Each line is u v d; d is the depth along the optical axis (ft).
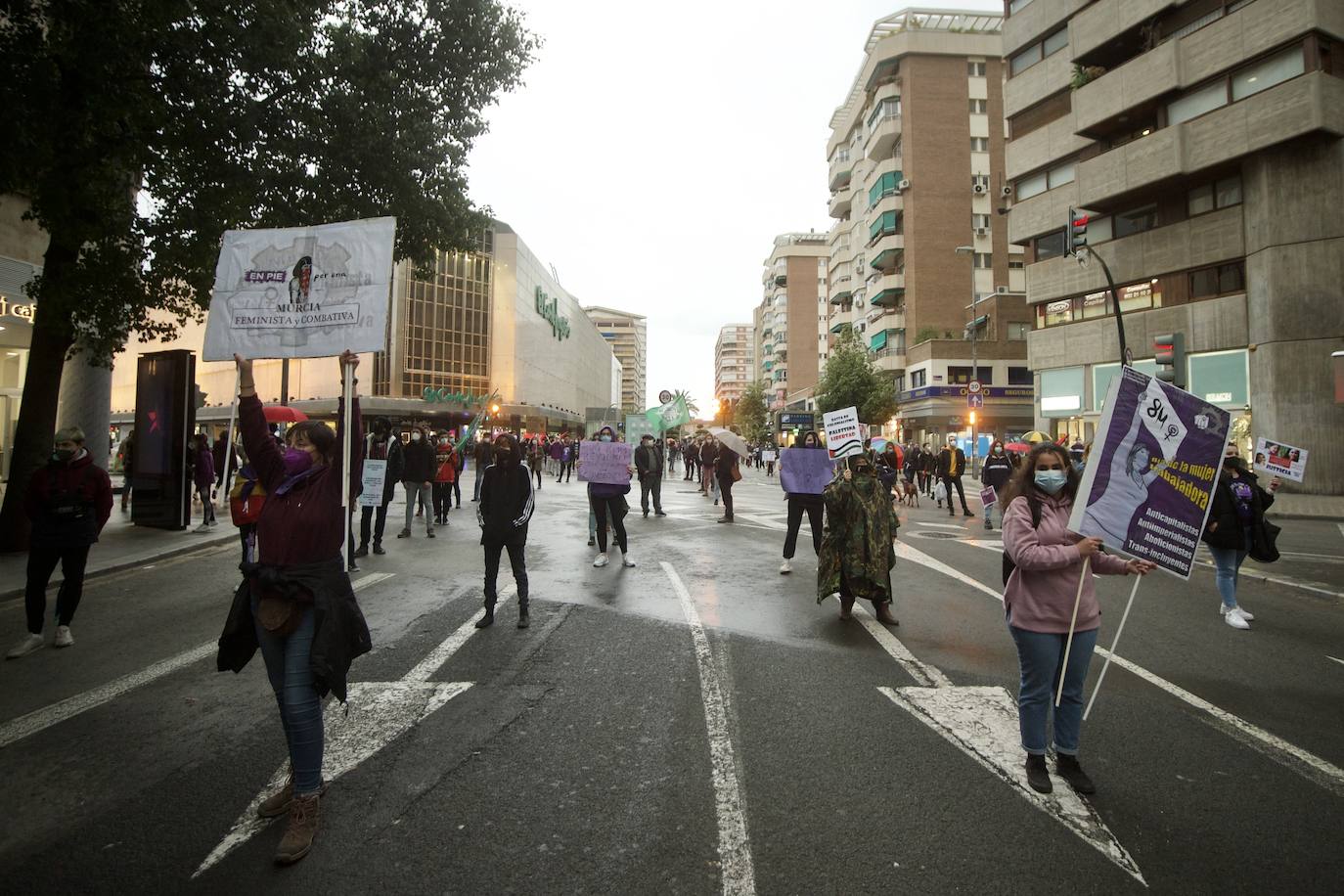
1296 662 17.75
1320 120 62.13
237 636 10.50
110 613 21.86
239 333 17.84
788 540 28.94
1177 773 11.73
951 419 143.74
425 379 195.93
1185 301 76.54
